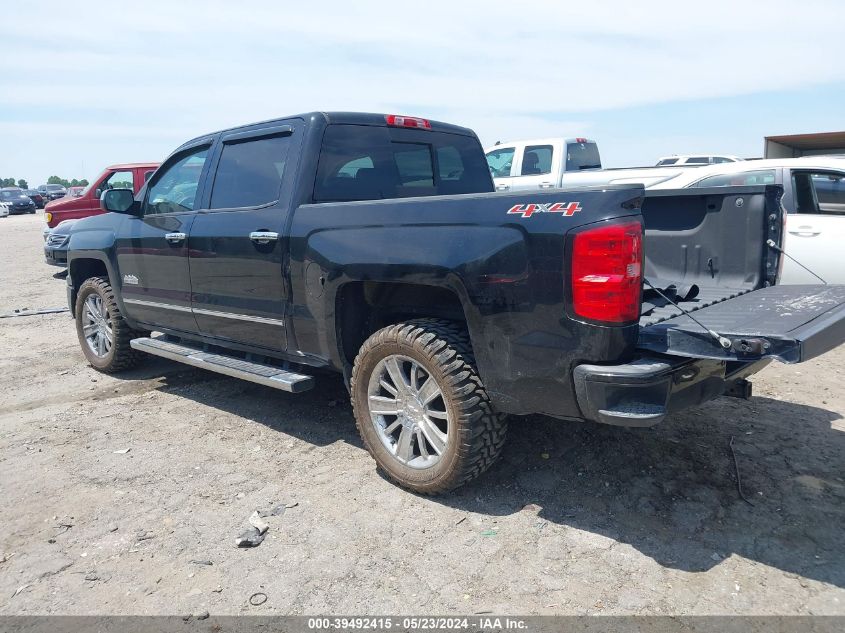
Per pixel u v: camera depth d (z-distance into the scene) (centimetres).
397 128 452
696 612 257
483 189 514
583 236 271
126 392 544
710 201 396
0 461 409
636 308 277
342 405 496
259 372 415
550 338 286
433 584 279
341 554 302
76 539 320
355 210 356
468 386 317
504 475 370
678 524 318
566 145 1087
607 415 272
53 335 771
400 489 361
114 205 504
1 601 275
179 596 276
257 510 343
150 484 375
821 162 647
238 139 446
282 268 393
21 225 2952
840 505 329
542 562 292
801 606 258
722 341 258
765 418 443
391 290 374
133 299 536
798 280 647
